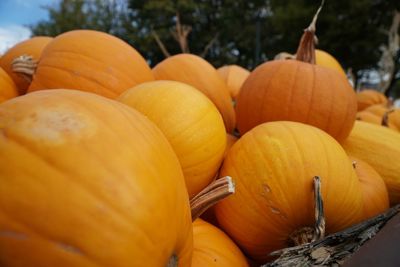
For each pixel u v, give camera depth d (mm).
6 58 902
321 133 549
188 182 508
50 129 293
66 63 683
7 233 264
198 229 502
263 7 8820
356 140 821
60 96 329
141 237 286
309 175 478
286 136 515
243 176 502
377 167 780
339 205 483
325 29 5012
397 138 827
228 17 9656
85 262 269
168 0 9438
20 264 265
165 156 339
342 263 327
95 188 281
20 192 268
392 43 3561
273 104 738
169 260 320
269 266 384
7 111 308
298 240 480
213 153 525
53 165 280
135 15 10297
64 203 271
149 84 572
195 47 9461
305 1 5055
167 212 310
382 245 299
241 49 9711
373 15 4719
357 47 4812
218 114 578
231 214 509
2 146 282
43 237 265
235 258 483
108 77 682
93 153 292
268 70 779
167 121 504
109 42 727
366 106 2104
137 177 298
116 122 323
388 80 3562
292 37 5160
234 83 1150
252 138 538
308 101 725
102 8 10352
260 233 492
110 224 277
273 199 475
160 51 8984
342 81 773
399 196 767
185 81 875
